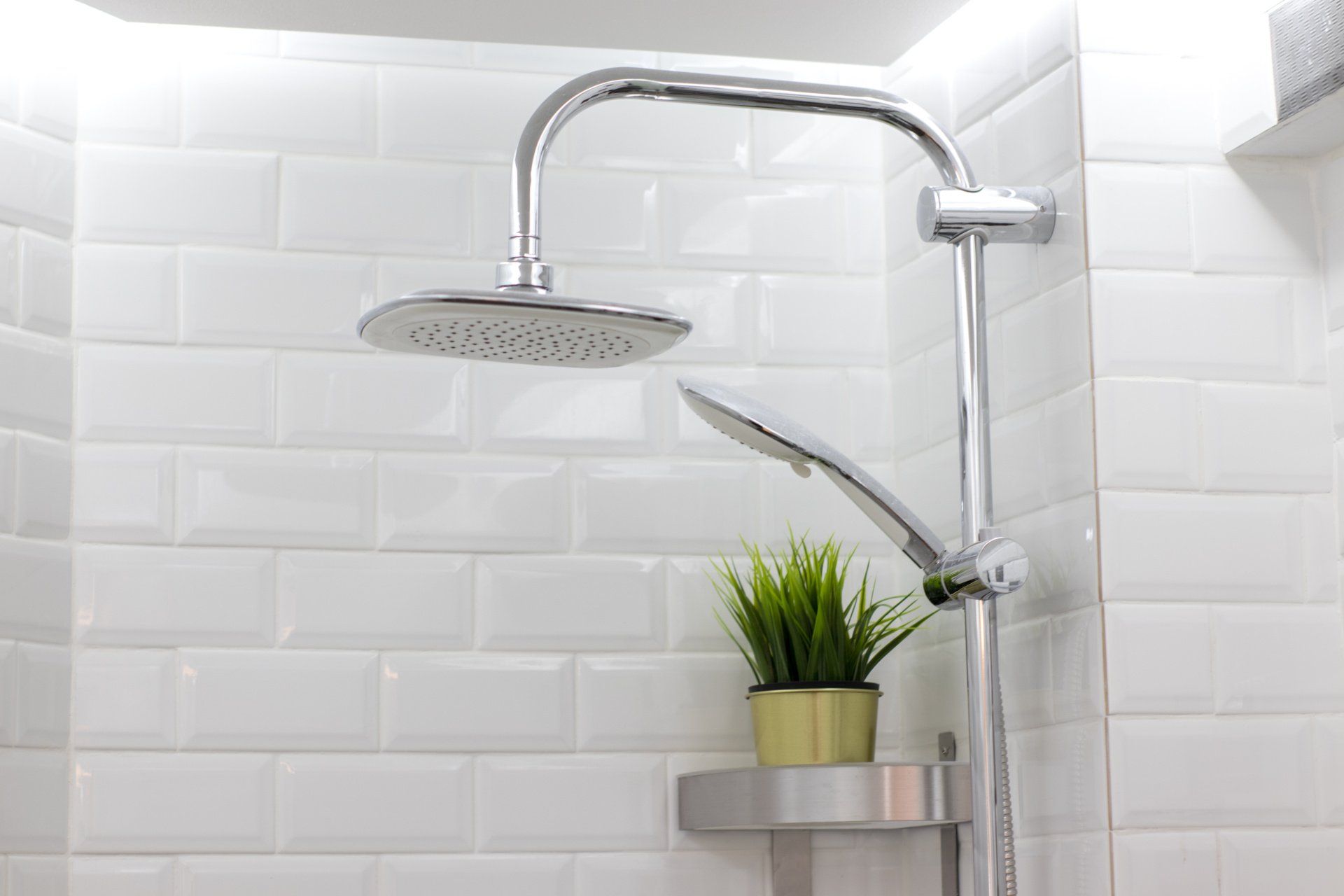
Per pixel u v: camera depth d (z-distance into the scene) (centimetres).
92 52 155
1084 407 126
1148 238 128
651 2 147
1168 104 131
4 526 140
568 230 162
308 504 152
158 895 144
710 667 157
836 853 156
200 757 147
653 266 163
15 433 142
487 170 161
